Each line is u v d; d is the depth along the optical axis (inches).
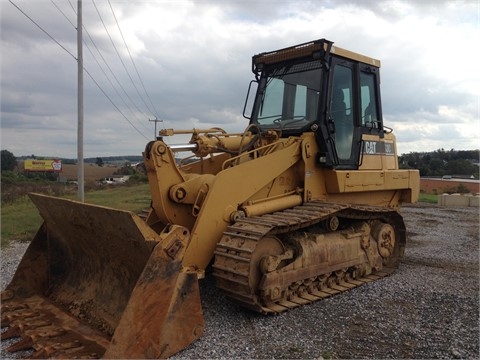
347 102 278.2
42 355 157.2
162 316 160.6
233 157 249.8
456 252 365.1
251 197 231.5
